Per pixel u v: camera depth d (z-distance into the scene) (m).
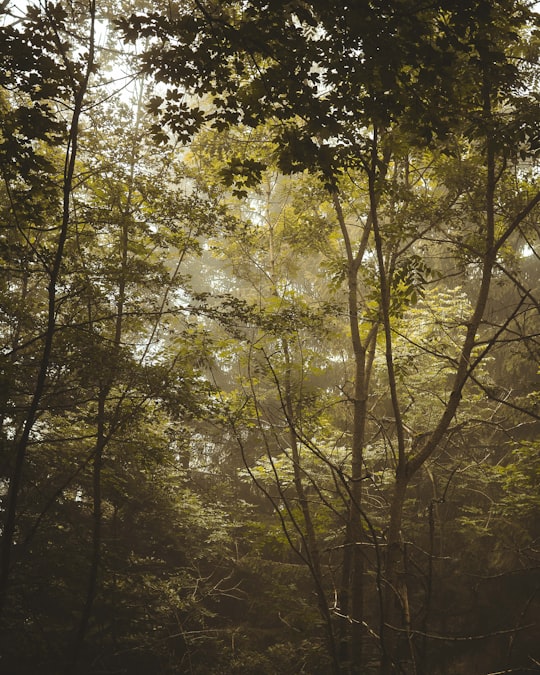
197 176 12.70
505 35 8.09
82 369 10.73
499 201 11.56
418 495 17.78
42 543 11.75
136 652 13.71
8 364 9.90
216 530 16.03
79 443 13.52
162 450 12.20
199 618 14.84
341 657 12.80
